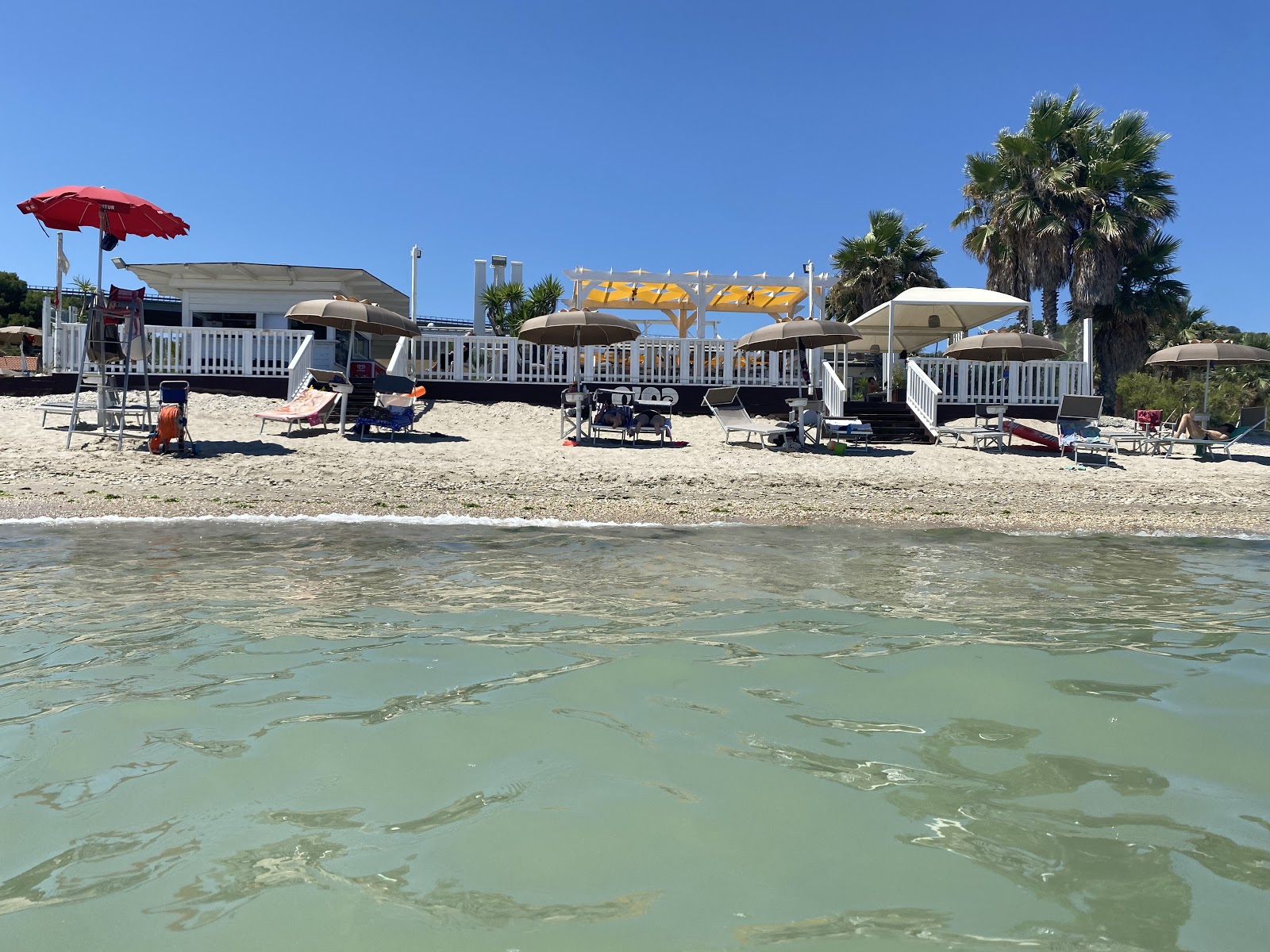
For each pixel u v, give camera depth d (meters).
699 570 6.17
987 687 3.33
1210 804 2.29
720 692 3.23
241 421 14.77
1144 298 23.89
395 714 2.92
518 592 5.21
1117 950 1.62
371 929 1.67
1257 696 3.25
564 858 1.97
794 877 1.90
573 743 2.68
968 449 15.30
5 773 2.38
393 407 14.29
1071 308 24.50
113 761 2.47
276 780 2.37
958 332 21.27
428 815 2.18
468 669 3.48
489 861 1.95
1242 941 1.66
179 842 2.02
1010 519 9.68
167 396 11.62
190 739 2.66
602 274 22.05
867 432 15.10
